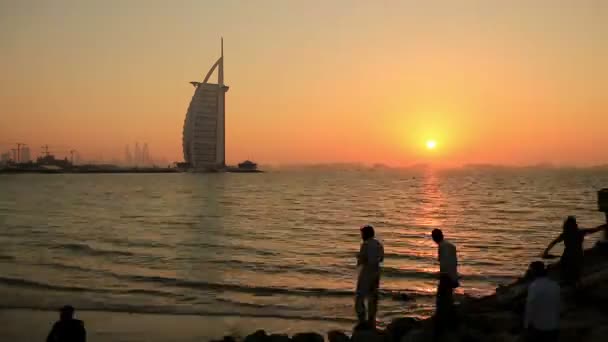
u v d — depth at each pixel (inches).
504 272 773.3
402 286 681.0
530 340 267.6
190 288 665.6
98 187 4810.5
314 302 593.3
